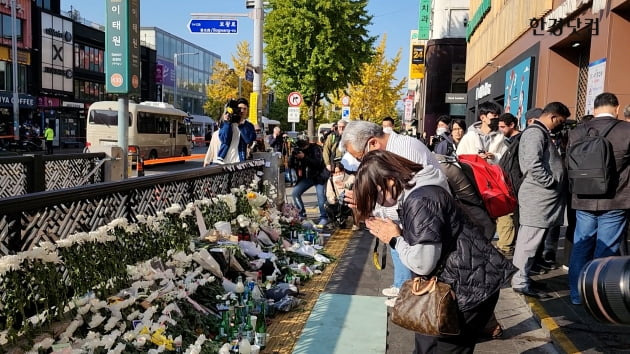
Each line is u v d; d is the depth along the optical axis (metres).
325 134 15.31
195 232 4.72
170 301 3.66
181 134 29.61
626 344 3.91
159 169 24.75
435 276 2.50
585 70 10.64
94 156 7.35
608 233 4.46
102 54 51.12
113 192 3.57
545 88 11.25
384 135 4.05
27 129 36.59
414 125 47.31
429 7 38.12
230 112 7.04
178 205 4.45
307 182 8.81
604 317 1.95
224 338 3.78
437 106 31.77
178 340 3.32
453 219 2.50
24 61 39.41
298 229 7.45
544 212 4.77
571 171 4.56
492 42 17.56
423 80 39.19
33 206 2.76
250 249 5.28
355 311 4.68
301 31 20.95
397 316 2.52
